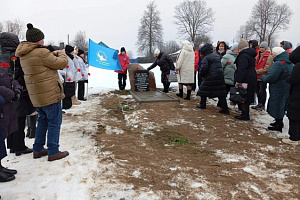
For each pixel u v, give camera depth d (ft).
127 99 26.76
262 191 9.95
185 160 12.66
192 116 20.35
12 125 10.76
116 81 44.65
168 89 32.12
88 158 12.39
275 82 16.70
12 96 10.14
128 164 11.88
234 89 19.06
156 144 14.83
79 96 26.96
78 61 25.70
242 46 18.81
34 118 15.31
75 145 14.03
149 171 11.24
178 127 17.78
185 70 25.40
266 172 11.55
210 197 9.39
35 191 9.50
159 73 54.44
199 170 11.53
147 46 161.07
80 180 10.29
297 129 14.74
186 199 9.22
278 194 9.78
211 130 17.35
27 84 11.07
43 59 10.76
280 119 17.19
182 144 14.92
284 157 13.24
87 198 9.12
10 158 12.41
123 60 31.68
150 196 9.31
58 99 11.55
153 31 159.94
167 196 9.36
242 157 13.19
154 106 23.24
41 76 10.89
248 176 11.12
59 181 10.16
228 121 19.33
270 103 17.17
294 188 10.25
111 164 11.80
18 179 10.30
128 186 9.94
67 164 11.64
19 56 10.88
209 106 23.90
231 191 9.85
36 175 10.64
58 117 11.85
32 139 15.33
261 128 18.02
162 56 29.07
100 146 14.01
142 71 30.14
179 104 24.04
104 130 16.94
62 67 11.50
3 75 10.61
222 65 23.04
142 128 17.53
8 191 9.44
